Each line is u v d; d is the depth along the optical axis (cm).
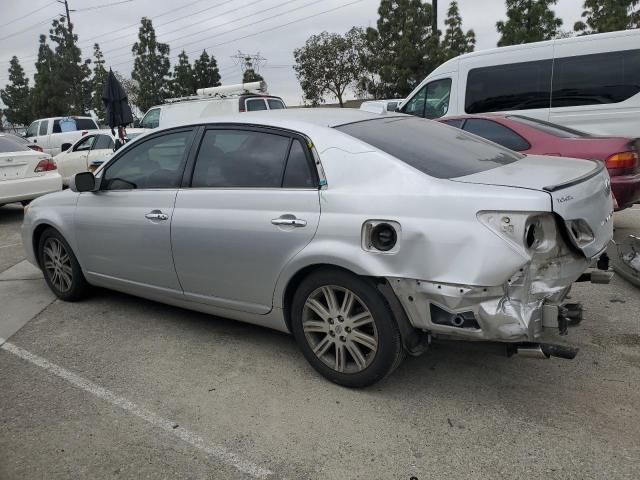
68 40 4281
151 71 4050
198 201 365
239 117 368
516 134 610
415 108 998
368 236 289
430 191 275
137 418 302
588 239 281
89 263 454
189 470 258
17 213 1038
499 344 279
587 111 822
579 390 311
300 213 314
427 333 291
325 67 3488
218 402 315
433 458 259
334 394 318
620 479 238
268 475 253
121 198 414
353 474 251
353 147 309
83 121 1909
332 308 316
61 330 430
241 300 357
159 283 403
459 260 262
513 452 260
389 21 2562
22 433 291
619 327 391
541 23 1883
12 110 5359
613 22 1920
